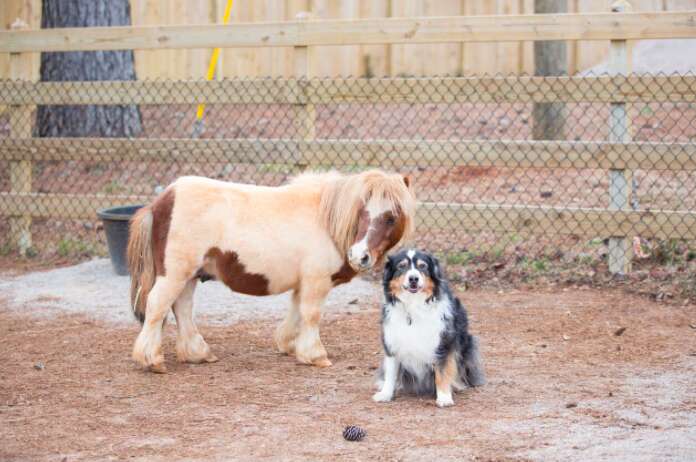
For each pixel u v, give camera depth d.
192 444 5.50
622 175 9.59
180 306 7.33
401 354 6.23
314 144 10.35
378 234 6.67
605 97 9.55
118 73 14.41
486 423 5.79
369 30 10.07
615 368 7.01
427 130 14.56
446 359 6.17
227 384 6.76
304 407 6.20
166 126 15.57
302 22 10.25
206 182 7.09
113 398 6.45
